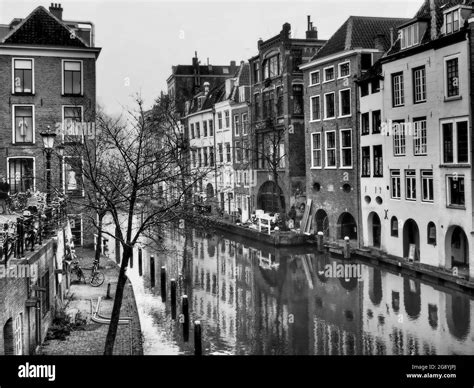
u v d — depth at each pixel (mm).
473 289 22344
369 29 34969
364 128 32094
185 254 28406
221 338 17984
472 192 23562
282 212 39344
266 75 44125
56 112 30188
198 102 58500
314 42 41938
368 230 32312
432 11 26438
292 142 40844
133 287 25328
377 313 20625
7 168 29484
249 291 24766
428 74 26406
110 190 20297
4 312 10203
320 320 19953
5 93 29609
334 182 35344
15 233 12859
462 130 24484
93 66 30609
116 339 15656
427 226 26609
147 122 31953
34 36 29984
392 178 29516
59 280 17859
